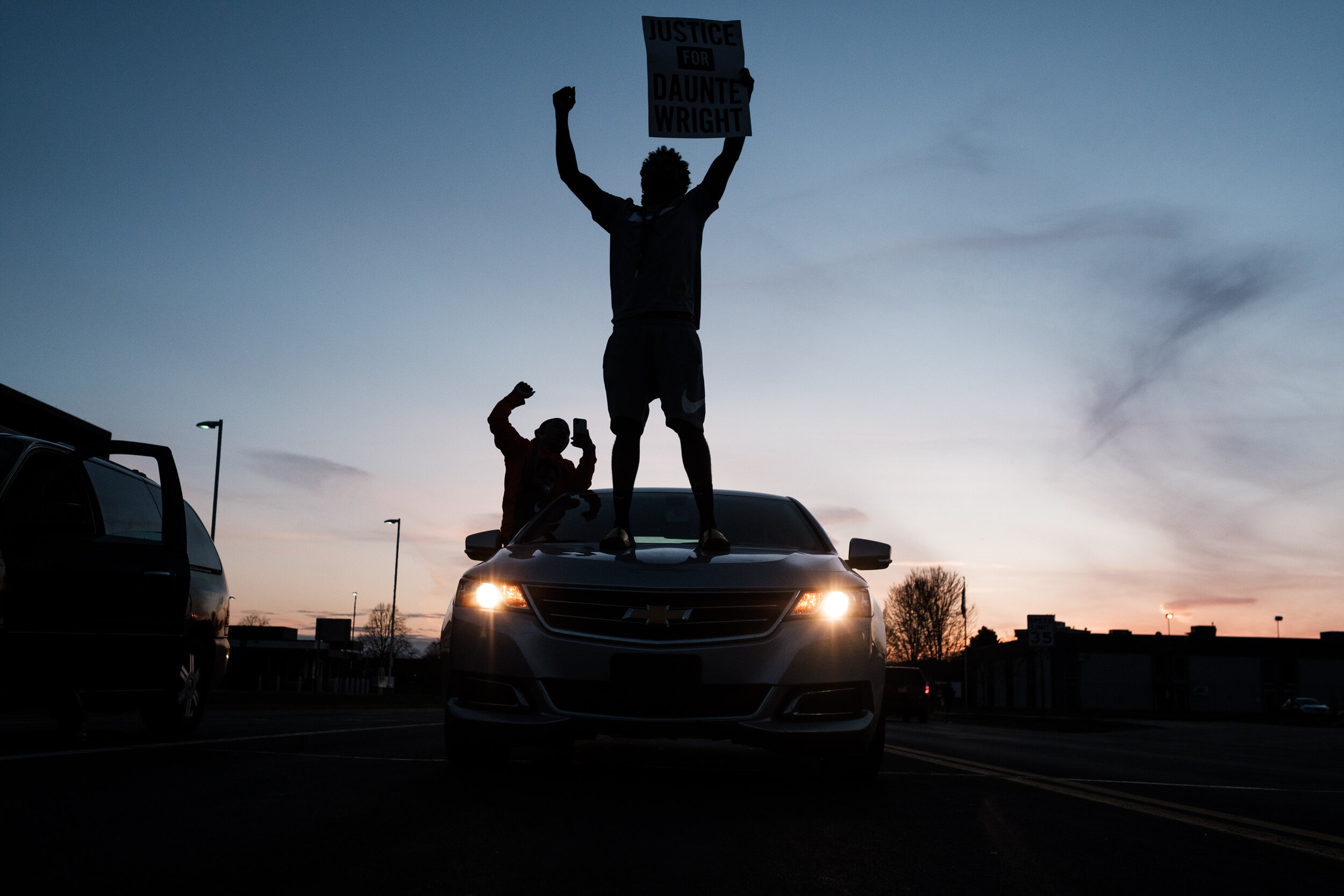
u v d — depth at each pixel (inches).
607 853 108.2
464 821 124.8
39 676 198.2
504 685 164.7
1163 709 2972.4
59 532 200.4
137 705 231.6
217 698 906.7
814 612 167.6
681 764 207.6
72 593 205.9
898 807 152.3
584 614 164.2
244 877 92.4
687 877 98.6
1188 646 3006.9
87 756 183.2
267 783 154.3
